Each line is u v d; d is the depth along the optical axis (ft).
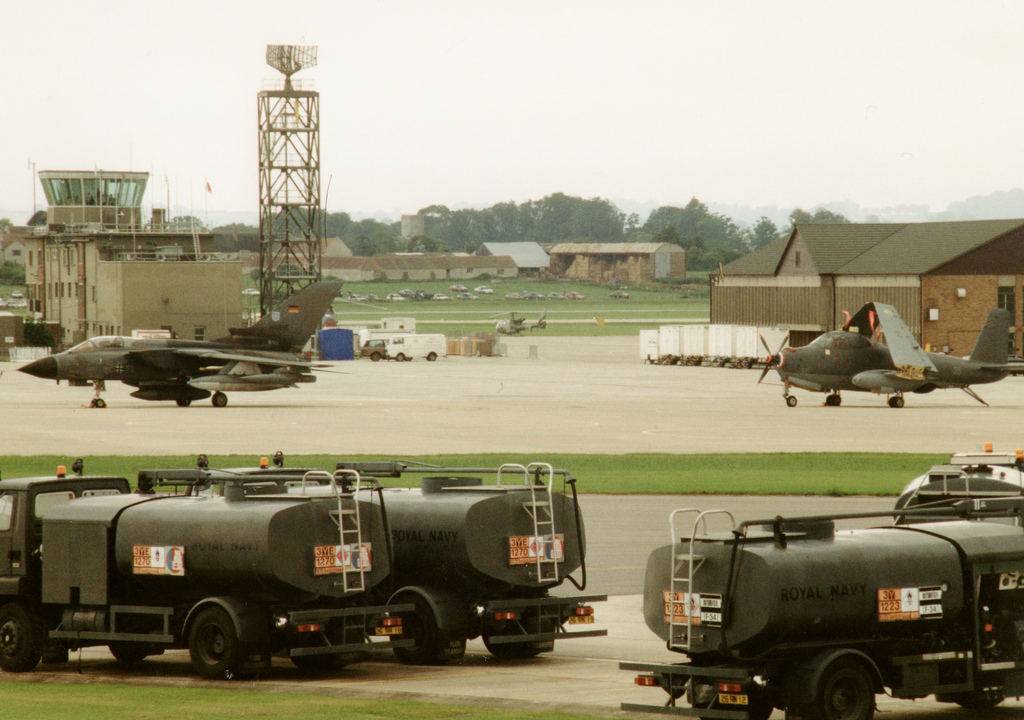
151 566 188.34
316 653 182.70
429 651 199.00
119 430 603.67
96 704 163.53
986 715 160.25
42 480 204.03
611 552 302.04
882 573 146.82
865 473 443.32
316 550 182.70
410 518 203.10
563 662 202.08
